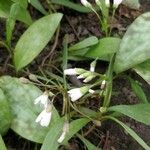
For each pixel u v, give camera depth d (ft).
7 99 0.61
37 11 0.83
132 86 0.70
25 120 0.60
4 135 0.64
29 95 0.62
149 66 0.67
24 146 0.66
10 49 0.71
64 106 0.61
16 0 0.70
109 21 0.85
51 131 0.57
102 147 0.69
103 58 0.72
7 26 0.68
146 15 0.68
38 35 0.66
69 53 0.73
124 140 0.70
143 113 0.60
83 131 0.69
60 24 0.82
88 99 0.72
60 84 0.65
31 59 0.66
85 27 0.83
